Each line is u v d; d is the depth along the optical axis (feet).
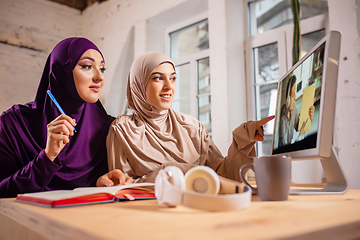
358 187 4.28
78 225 1.19
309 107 2.33
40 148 3.25
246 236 0.98
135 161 3.53
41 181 2.66
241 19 6.91
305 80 2.52
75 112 3.54
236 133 3.30
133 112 4.12
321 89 2.13
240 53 6.73
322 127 2.06
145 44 8.54
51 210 1.63
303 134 2.39
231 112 6.28
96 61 3.51
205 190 1.68
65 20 10.94
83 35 11.14
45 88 3.53
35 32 10.27
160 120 3.96
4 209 2.11
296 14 5.08
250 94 6.64
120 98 9.57
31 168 2.64
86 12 11.12
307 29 5.81
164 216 1.41
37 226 1.52
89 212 1.56
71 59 3.33
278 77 6.29
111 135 3.69
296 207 1.67
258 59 6.68
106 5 10.18
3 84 9.56
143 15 8.66
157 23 8.80
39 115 3.40
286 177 2.00
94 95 3.50
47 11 10.56
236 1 6.85
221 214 1.44
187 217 1.37
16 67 9.85
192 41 8.48
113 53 9.63
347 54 4.56
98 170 3.69
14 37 9.83
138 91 3.93
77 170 3.44
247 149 3.26
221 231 1.06
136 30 8.82
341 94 4.54
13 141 3.09
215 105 6.41
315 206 1.70
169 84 3.82
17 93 9.80
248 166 2.20
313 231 1.07
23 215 1.74
